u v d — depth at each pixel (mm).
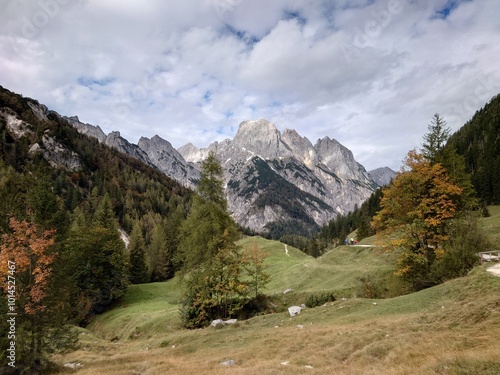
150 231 136625
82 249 61625
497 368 10312
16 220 25938
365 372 13953
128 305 65688
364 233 99625
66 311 28453
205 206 41531
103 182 180625
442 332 17641
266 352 23328
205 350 29125
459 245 34344
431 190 39188
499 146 114812
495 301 18875
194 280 40875
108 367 25250
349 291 42250
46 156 170375
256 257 45500
